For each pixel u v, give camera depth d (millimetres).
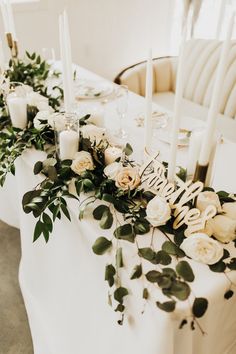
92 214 739
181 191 656
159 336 566
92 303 845
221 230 623
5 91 1183
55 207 740
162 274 579
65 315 1022
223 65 523
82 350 968
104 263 702
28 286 1251
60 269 983
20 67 1456
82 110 1209
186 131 1136
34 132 980
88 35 2951
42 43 2762
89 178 765
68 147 850
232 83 1874
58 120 870
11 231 1752
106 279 620
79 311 932
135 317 636
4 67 1387
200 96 2057
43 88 1450
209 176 705
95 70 3189
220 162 978
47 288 1124
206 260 584
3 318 1314
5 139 1021
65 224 850
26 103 1068
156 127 1179
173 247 622
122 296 609
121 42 3135
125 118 1272
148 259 613
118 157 806
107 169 767
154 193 719
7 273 1512
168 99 2164
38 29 2682
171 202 674
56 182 797
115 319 734
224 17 2734
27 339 1241
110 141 1078
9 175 1354
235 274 588
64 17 917
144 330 610
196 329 605
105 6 2871
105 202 765
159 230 684
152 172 764
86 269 819
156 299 554
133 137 1122
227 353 787
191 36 2439
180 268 580
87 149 866
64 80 1002
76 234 812
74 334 993
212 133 602
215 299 567
